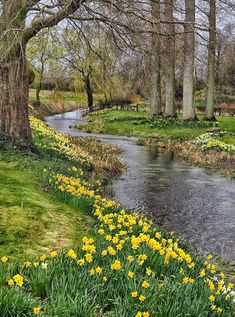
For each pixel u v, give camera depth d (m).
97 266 4.93
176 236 8.93
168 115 33.41
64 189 9.25
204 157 19.64
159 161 19.45
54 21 11.31
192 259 6.46
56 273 4.61
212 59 30.34
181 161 19.56
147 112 43.44
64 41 11.79
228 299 4.89
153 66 11.27
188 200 12.22
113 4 10.35
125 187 13.59
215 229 9.53
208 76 30.83
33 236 6.74
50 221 7.52
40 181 10.27
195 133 27.47
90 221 7.96
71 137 24.77
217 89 49.19
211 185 14.43
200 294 4.77
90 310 4.08
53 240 6.67
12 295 4.00
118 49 10.94
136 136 30.11
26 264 4.84
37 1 11.61
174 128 29.42
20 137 12.75
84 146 21.41
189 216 10.55
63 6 11.02
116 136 30.42
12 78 12.42
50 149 14.86
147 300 4.30
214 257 7.85
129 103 53.97
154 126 30.72
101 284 4.46
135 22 10.81
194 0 18.44
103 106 52.91
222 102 52.50
